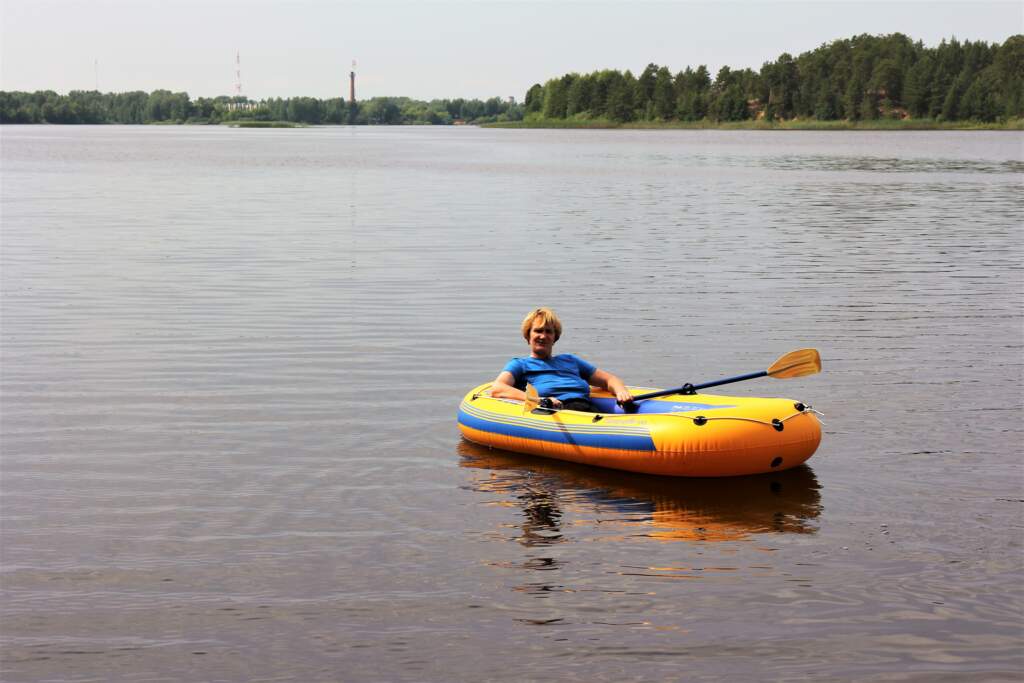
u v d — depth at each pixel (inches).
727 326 442.6
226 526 223.9
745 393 336.8
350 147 3206.2
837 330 435.5
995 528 224.4
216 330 431.8
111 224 831.1
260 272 585.9
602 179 1485.0
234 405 320.5
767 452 258.2
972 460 269.7
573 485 255.1
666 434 257.1
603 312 472.1
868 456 273.9
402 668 166.2
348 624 180.2
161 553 209.5
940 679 163.9
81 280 553.9
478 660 168.7
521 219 893.2
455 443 287.7
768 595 192.1
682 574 201.3
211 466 263.6
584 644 173.9
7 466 262.5
